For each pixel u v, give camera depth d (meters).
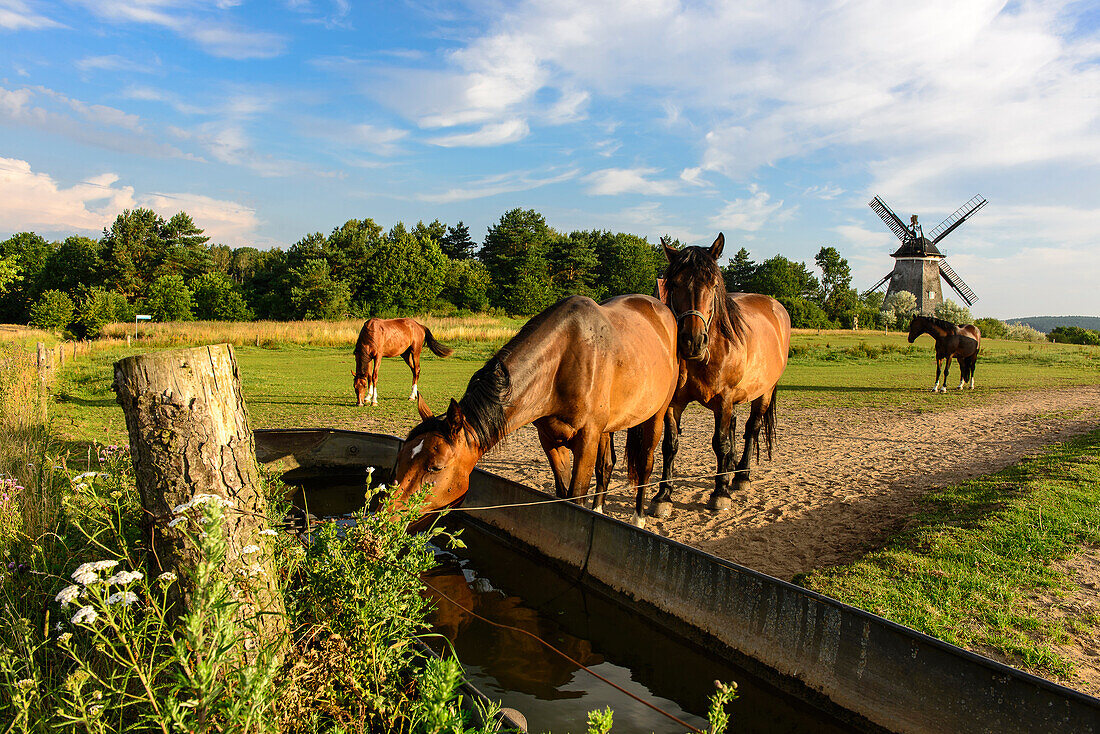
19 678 2.20
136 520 3.03
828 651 2.73
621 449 8.87
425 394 14.10
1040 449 8.23
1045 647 3.17
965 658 2.30
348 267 62.25
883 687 2.53
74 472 4.48
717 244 5.61
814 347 32.69
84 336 34.91
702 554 3.37
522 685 2.99
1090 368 23.23
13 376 9.32
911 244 60.88
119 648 2.35
